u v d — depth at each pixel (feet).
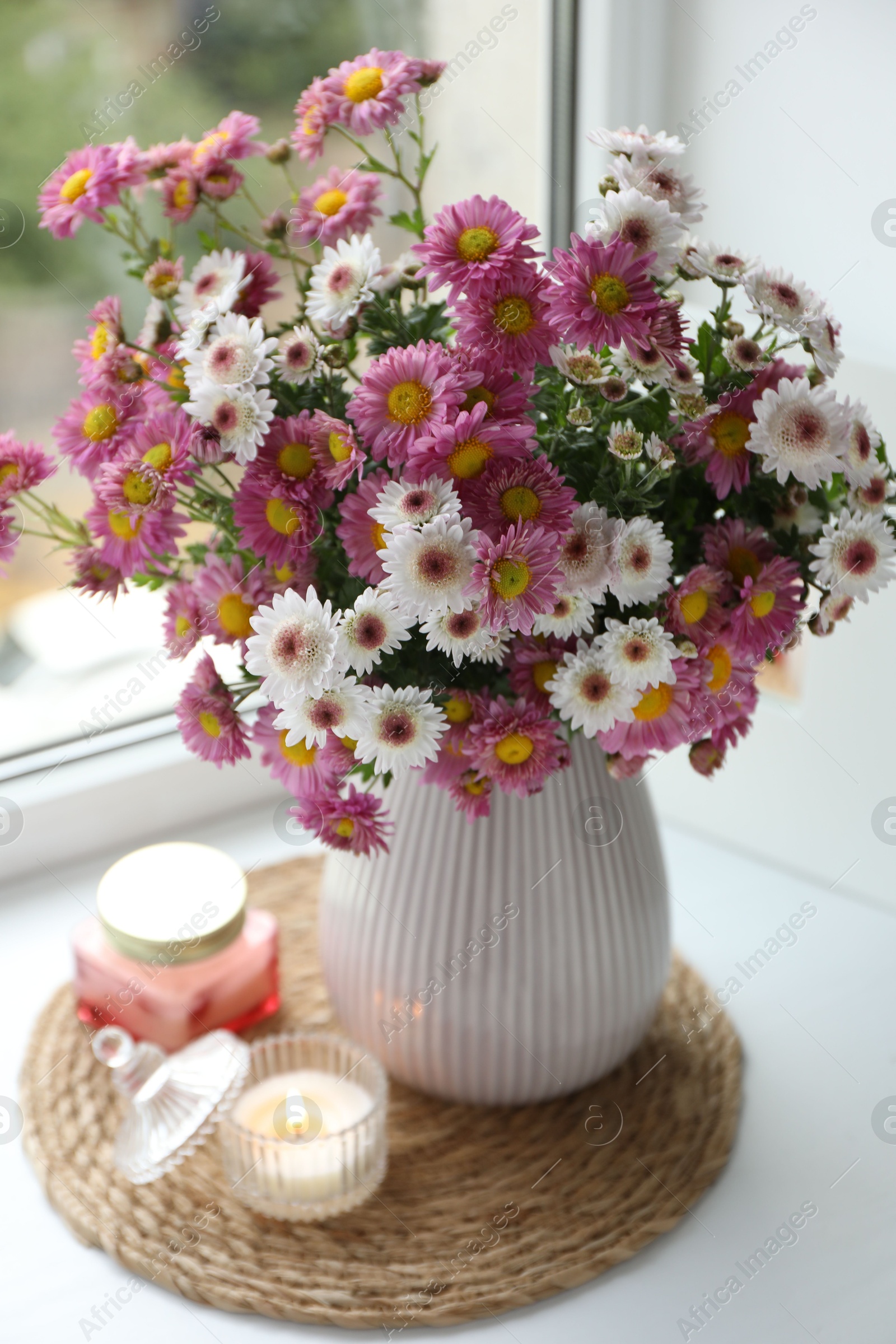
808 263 3.71
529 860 3.08
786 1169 3.23
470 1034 3.16
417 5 3.90
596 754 3.11
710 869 3.92
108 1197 3.16
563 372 2.77
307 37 3.81
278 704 2.71
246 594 2.86
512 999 3.13
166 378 2.93
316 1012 3.53
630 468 2.74
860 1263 3.08
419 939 3.13
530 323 2.71
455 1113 3.32
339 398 2.90
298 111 2.92
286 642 2.68
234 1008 3.45
